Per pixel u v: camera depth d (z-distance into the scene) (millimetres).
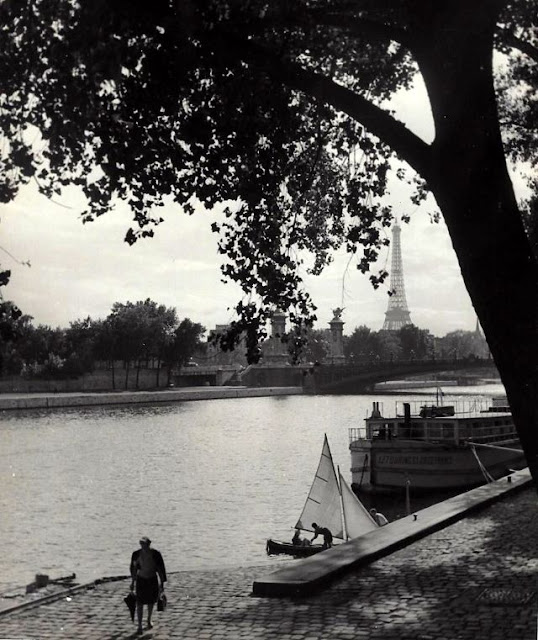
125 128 14477
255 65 12102
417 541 19812
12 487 52656
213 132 15109
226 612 14656
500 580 15281
